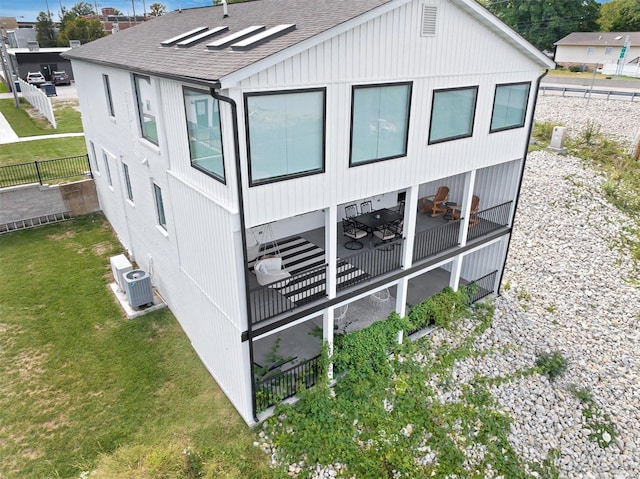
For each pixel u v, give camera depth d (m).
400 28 9.09
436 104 10.68
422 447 10.09
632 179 22.67
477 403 11.43
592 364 13.08
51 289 14.27
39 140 26.45
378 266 12.01
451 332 13.38
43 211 18.70
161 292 13.96
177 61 9.07
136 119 11.55
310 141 8.68
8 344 11.91
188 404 10.29
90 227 18.56
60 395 10.41
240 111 7.41
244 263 8.48
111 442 9.34
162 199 11.48
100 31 65.75
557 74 49.62
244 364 9.31
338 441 9.68
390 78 9.39
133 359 11.53
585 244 18.88
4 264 15.65
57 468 8.80
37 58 46.50
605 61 52.28
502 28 10.73
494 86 11.84
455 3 9.77
